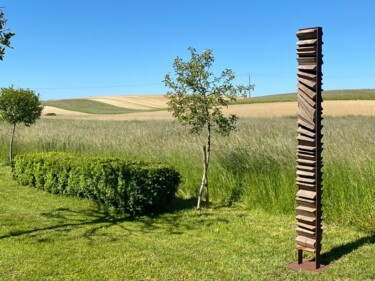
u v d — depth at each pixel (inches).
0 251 235.8
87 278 197.9
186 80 334.6
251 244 248.7
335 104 2237.9
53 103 3823.8
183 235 268.8
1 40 228.1
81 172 363.9
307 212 208.5
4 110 582.2
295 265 211.9
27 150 650.8
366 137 447.5
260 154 398.3
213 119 344.2
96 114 2812.5
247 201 348.2
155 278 197.5
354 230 273.7
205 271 205.8
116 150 557.9
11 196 390.0
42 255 229.3
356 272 199.9
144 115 2332.7
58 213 327.6
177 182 343.6
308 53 200.2
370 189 302.4
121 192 320.5
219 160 408.2
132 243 251.4
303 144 207.9
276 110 2119.8
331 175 331.3
